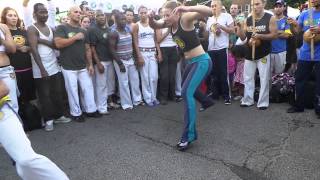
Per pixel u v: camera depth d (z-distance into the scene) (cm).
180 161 439
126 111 660
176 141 505
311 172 402
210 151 465
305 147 467
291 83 648
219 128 547
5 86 313
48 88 575
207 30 696
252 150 464
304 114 595
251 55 627
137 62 682
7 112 315
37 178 315
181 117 614
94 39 627
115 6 863
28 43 561
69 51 591
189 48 457
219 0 678
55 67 586
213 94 711
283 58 677
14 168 444
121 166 432
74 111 608
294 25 666
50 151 486
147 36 681
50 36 575
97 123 596
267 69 624
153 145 493
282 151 457
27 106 571
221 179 392
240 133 523
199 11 435
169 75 711
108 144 501
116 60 650
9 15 545
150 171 416
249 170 412
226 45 674
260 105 636
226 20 675
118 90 693
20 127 320
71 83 596
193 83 459
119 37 653
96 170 425
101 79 640
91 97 623
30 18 629
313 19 574
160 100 707
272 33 607
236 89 735
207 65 461
